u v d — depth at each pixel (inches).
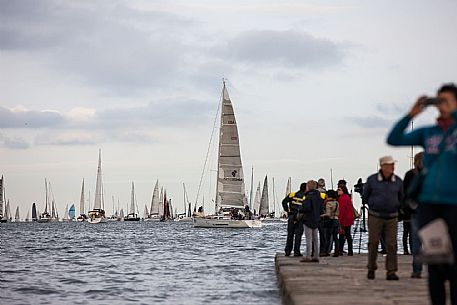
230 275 998.4
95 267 1228.5
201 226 3447.3
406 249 924.0
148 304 713.6
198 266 1195.3
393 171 605.0
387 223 612.4
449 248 322.7
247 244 2106.3
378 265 775.1
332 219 925.2
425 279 622.8
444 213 330.3
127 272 1107.3
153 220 6983.3
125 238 2930.6
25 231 4584.2
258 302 692.7
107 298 778.2
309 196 819.4
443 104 334.6
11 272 1133.1
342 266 765.3
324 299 490.6
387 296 506.6
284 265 784.3
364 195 616.7
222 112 3329.2
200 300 724.7
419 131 355.9
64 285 917.8
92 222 6520.7
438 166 335.3
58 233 4003.4
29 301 762.2
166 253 1668.3
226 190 3373.5
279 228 4461.1
